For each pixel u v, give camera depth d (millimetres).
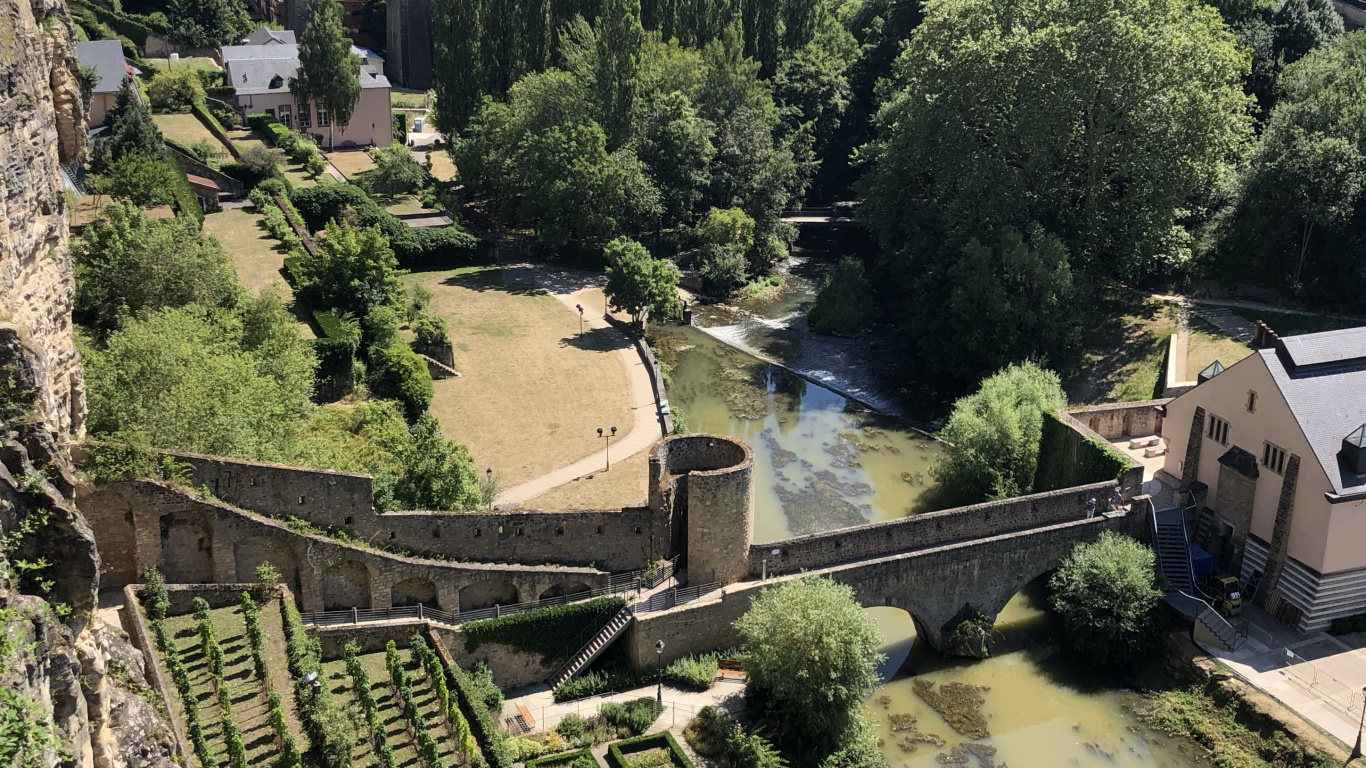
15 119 39062
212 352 65688
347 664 53344
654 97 144000
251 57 173500
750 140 140750
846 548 64812
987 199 101688
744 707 58625
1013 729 59719
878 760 55188
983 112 107188
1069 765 57031
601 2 160750
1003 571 66812
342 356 86562
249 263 108625
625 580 63500
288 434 67188
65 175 94438
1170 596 65500
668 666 61156
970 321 98312
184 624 52406
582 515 62656
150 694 41719
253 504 55625
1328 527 62406
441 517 60156
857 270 121000
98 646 36531
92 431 54750
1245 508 67688
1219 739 57781
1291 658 61656
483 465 82812
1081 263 101875
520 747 53312
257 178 133875
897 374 107875
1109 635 63406
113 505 52344
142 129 108875
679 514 65250
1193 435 71688
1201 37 97438
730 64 148875
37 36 41562
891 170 115062
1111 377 96000
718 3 163250
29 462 35562
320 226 129125
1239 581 67875
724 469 61500
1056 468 76062
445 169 165750
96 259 75875
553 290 126062
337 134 167750
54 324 43031
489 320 114938
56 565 35125
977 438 78625
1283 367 66062
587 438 88062
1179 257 100750
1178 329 98312
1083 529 68000
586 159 132500
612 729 56312
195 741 43625
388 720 50719
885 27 158875
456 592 59844
